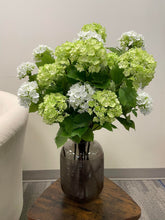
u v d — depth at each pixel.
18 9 1.46
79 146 0.78
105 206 0.83
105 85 0.62
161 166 1.72
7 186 0.86
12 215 0.94
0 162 0.75
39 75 0.60
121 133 1.64
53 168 1.70
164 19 1.48
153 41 1.51
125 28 1.49
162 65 1.54
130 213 0.79
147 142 1.67
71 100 0.57
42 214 0.79
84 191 0.79
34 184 1.67
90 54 0.55
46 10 1.46
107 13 1.47
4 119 0.81
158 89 1.58
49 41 1.50
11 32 1.48
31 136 1.63
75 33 1.49
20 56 1.52
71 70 0.65
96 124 0.71
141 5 1.46
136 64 0.57
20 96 0.62
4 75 1.54
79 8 1.46
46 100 0.59
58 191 0.93
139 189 1.60
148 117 1.62
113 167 1.70
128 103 0.63
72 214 0.79
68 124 0.62
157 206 1.41
